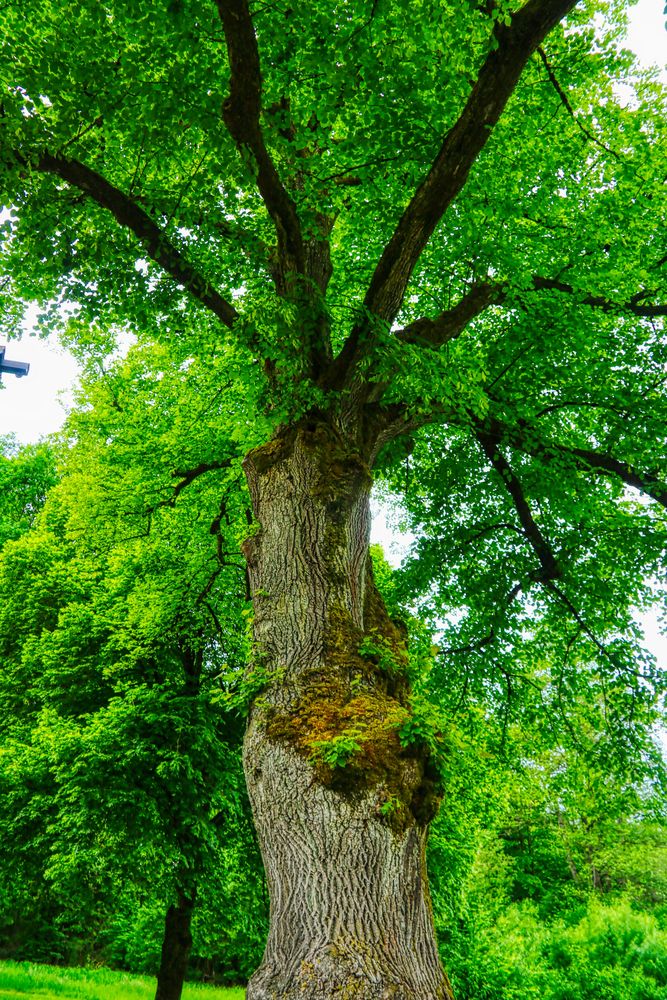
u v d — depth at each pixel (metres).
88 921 17.98
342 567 6.25
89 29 6.52
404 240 6.78
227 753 14.75
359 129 7.44
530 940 21.47
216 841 14.06
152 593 14.38
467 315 8.76
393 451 9.43
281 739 5.29
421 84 7.11
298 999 4.30
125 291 8.47
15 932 21.73
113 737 13.68
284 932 4.72
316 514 6.39
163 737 14.26
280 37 6.52
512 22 5.93
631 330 11.50
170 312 9.13
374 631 6.21
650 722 12.52
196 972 24.56
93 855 13.26
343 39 6.32
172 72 6.46
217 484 14.08
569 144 9.91
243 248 8.51
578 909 26.66
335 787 4.96
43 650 15.84
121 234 8.09
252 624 6.33
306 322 6.92
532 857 33.56
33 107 6.65
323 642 5.84
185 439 13.83
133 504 14.13
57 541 18.70
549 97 9.34
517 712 13.45
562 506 11.50
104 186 7.17
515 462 11.71
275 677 5.71
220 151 6.57
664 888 33.12
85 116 6.75
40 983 15.38
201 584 14.36
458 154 6.40
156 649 14.73
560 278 10.09
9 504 26.75
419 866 4.95
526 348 10.46
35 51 6.67
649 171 9.78
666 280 10.76
